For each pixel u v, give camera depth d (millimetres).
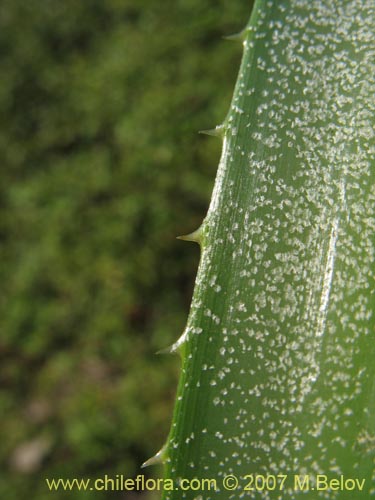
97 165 198
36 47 221
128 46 210
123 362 176
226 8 204
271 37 49
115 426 162
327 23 50
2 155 209
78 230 191
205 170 189
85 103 207
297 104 49
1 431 167
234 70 195
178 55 203
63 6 225
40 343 182
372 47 49
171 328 178
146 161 193
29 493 153
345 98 49
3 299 189
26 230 196
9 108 214
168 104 195
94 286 185
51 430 165
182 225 189
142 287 184
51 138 208
